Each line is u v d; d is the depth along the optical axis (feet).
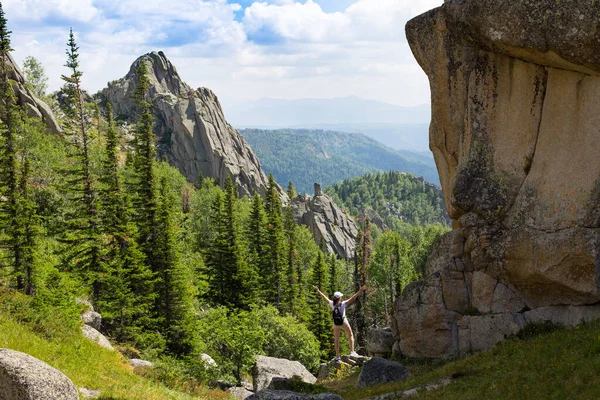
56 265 128.98
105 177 140.87
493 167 59.82
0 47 137.69
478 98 61.46
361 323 221.25
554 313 55.26
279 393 48.19
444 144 67.67
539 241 53.26
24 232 115.85
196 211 361.71
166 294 139.13
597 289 49.16
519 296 59.21
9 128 123.13
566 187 52.11
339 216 525.34
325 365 81.46
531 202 55.31
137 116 635.66
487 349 59.36
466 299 63.26
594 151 50.39
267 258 225.15
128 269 127.75
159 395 53.93
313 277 222.69
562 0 47.55
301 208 525.75
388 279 255.09
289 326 155.74
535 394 36.06
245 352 100.99
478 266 61.82
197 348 121.70
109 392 48.08
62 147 311.27
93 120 464.65
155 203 150.30
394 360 68.33
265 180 648.38
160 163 442.50
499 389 39.68
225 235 198.59
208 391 71.36
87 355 62.08
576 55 47.88
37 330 62.69
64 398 33.58
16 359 33.14
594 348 39.65
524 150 57.36
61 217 194.08
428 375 54.13
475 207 60.23
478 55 61.05
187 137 587.68
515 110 58.18
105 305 116.57
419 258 326.85
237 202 403.54
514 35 51.88
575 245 49.98
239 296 188.03
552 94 54.60
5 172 117.80
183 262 200.64
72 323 71.26
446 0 59.88
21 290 112.57
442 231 368.07
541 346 46.93
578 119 52.03
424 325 65.05
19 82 359.25
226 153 602.85
